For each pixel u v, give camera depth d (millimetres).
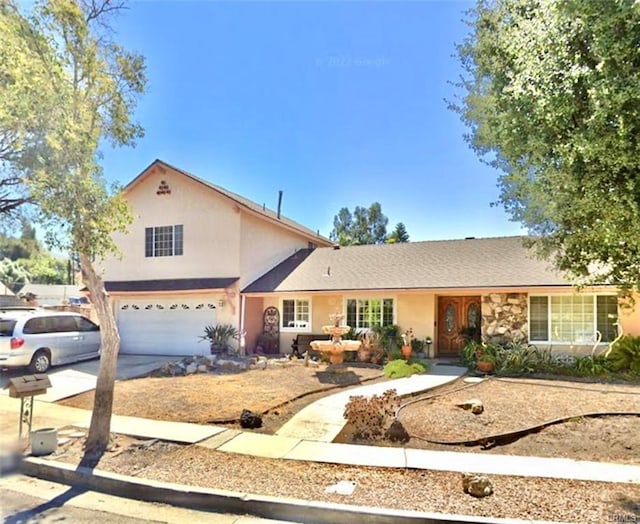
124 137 7617
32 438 6477
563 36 4121
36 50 6348
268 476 5645
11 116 5883
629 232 4418
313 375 12773
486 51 5805
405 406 9203
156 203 18797
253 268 18406
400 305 17203
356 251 20406
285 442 7062
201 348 17500
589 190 4445
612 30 3793
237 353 16750
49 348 13445
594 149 4012
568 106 4145
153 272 18609
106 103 7336
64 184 6309
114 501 5266
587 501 4902
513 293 15047
